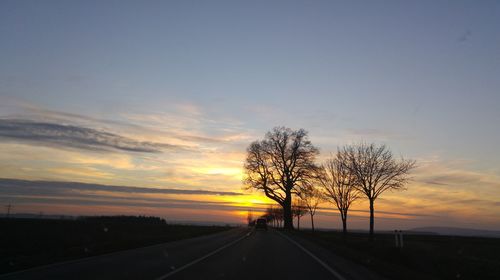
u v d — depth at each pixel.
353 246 29.86
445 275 15.98
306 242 33.06
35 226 40.38
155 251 22.77
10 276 13.38
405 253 20.66
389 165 35.09
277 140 65.06
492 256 28.41
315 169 59.03
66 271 14.54
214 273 14.56
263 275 14.38
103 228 45.03
